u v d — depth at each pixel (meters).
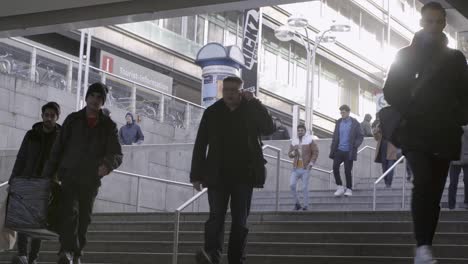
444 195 18.28
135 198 20.17
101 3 11.18
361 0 61.66
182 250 12.59
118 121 24.12
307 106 35.81
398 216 13.30
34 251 10.81
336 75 60.00
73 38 37.66
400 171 22.33
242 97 8.70
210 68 28.08
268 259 11.46
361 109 63.59
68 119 9.68
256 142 8.63
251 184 8.55
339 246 11.66
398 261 10.81
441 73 6.03
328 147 26.61
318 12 56.22
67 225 9.41
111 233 14.03
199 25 46.06
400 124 6.13
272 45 52.22
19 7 11.45
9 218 9.59
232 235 8.48
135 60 41.97
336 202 19.36
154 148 19.56
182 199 21.91
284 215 14.00
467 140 13.62
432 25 6.12
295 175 18.31
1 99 21.16
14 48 22.33
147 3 10.97
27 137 10.34
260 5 10.40
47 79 23.36
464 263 10.27
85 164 9.51
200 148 8.75
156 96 26.05
